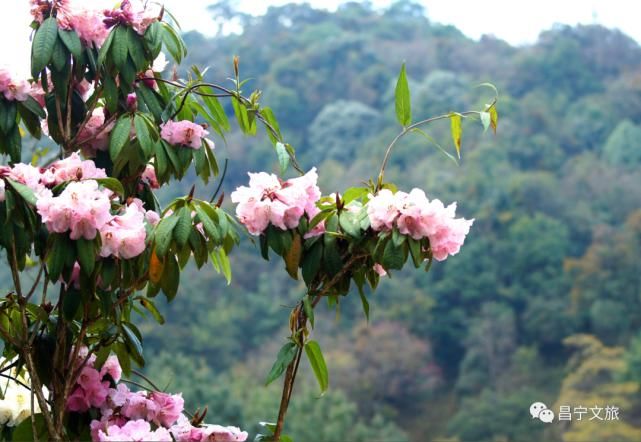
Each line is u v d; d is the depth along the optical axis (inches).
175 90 89.8
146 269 75.7
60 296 76.4
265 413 693.3
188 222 73.2
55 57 80.0
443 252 76.6
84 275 72.5
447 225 74.9
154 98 85.4
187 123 82.7
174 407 79.7
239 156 939.3
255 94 88.4
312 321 77.6
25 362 77.0
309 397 717.3
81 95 87.5
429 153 980.6
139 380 621.0
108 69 81.9
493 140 976.3
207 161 85.9
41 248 74.0
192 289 802.2
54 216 68.3
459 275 863.7
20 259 73.2
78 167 73.8
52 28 80.2
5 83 78.7
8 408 88.7
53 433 75.2
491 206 902.4
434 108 1040.2
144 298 82.3
